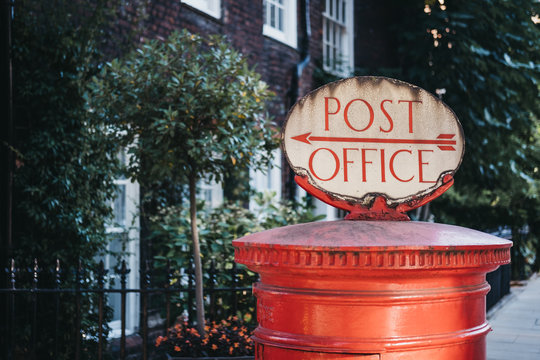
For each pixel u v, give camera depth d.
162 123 4.56
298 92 9.76
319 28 10.73
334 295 1.53
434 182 1.87
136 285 6.51
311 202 10.31
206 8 7.85
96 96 4.83
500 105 10.84
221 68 4.95
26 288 5.10
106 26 6.02
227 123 4.82
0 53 5.09
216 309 6.04
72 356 5.40
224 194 7.84
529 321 7.38
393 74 11.37
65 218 5.36
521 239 12.06
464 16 10.76
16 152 5.12
